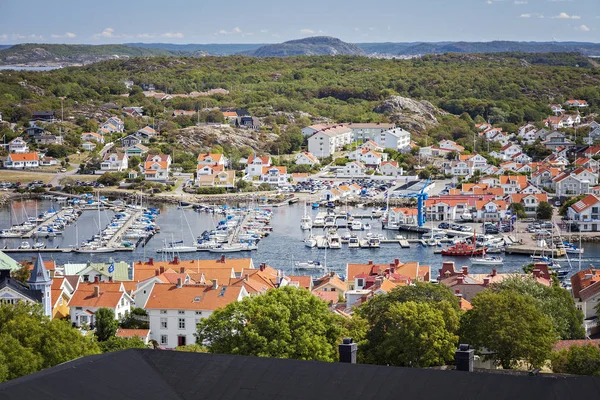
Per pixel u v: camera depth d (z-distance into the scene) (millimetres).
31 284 144250
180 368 62656
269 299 103812
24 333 102188
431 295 121312
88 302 148750
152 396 59688
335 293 164875
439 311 106562
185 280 157500
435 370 59000
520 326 105938
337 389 58812
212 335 104500
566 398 55031
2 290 140500
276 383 60156
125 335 137000
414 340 102375
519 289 135250
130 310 151500
